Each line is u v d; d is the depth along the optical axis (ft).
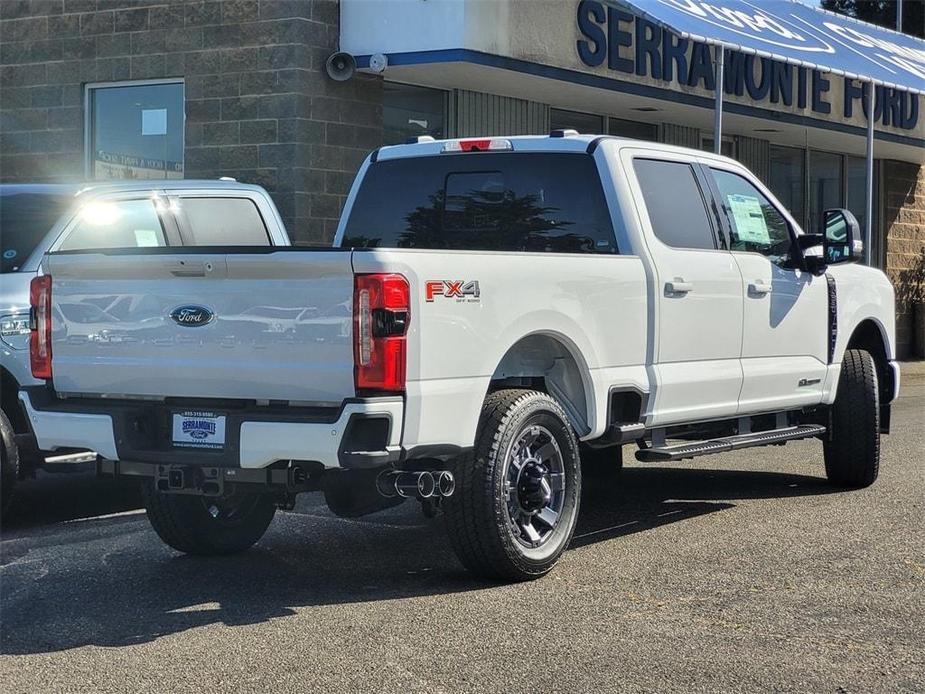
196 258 19.35
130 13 50.65
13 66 53.36
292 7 47.03
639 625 18.45
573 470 21.81
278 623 18.90
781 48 41.91
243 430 19.01
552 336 21.59
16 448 25.63
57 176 52.80
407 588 20.94
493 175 25.75
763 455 36.11
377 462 18.43
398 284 18.48
